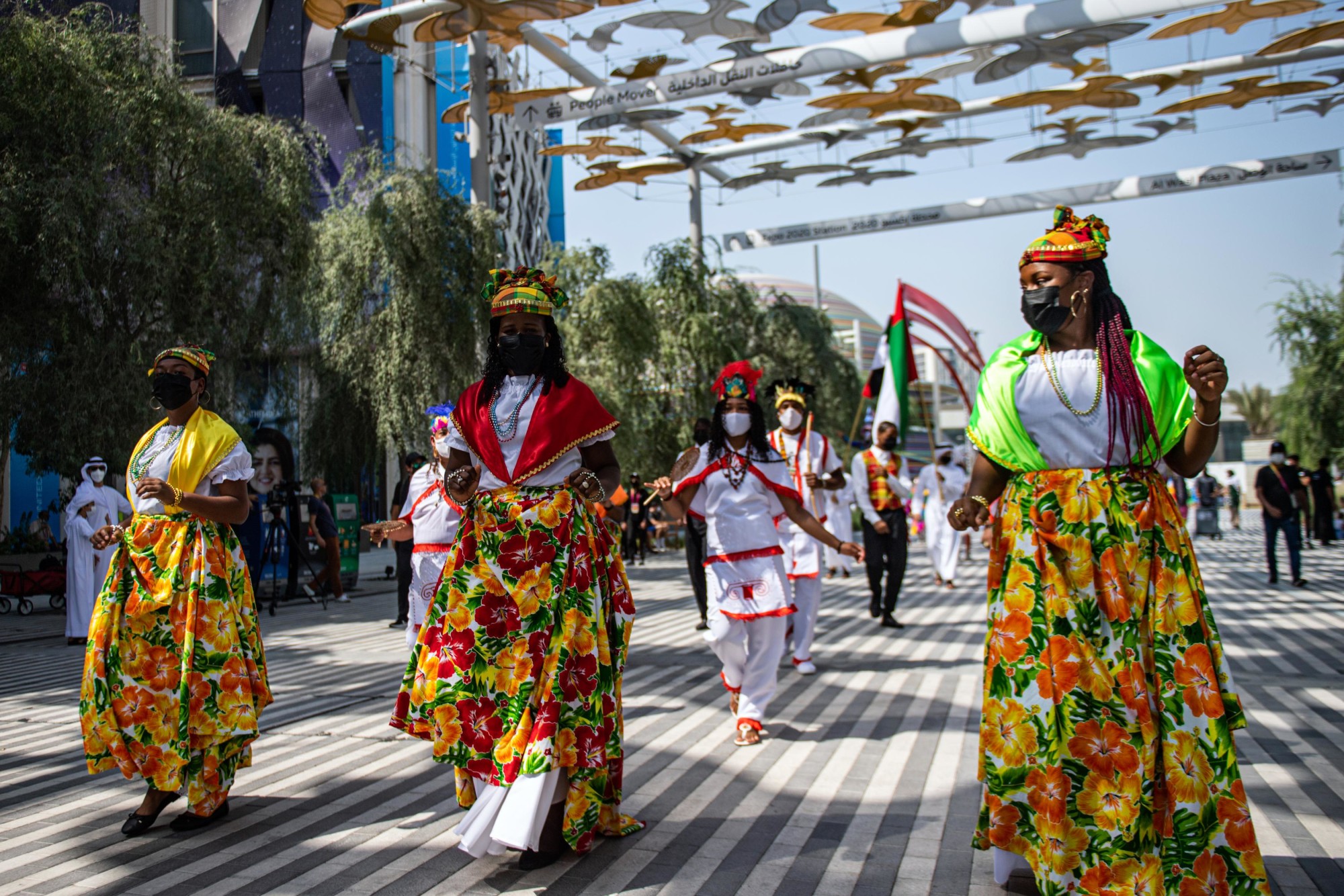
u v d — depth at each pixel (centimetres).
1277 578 1356
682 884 329
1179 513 294
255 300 1516
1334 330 2327
